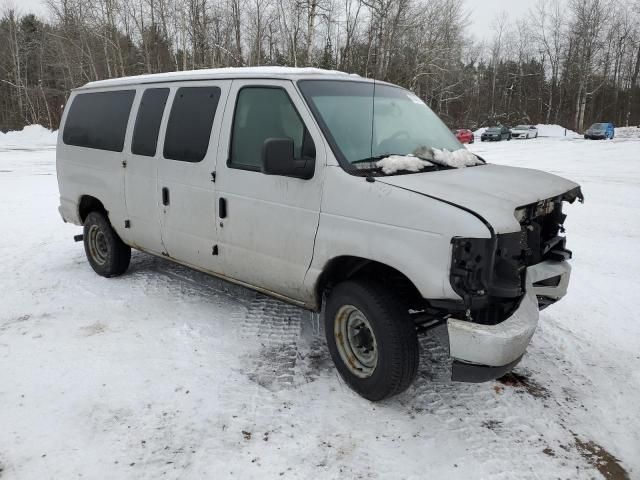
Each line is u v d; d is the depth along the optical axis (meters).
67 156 6.18
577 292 5.76
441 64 33.16
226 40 32.12
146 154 4.98
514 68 72.00
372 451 3.05
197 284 5.76
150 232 5.11
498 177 3.66
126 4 34.22
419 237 3.04
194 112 4.54
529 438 3.22
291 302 4.05
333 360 3.76
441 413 3.46
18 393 3.57
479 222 2.87
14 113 49.62
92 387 3.66
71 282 5.84
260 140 3.98
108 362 4.00
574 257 7.16
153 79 5.09
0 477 2.78
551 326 4.84
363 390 3.53
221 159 4.22
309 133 3.63
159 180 4.85
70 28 34.88
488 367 2.99
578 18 58.22
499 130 42.06
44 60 45.41
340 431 3.23
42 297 5.37
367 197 3.30
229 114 4.21
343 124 3.72
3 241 7.75
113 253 5.79
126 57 34.25
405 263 3.10
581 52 58.28
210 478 2.81
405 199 3.13
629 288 5.91
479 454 3.06
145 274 6.10
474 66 65.31
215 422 3.29
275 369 3.95
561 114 64.94
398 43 28.34
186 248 4.75
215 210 4.33
